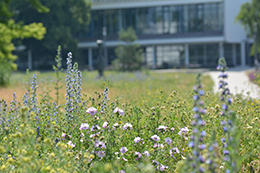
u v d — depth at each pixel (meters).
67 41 55.47
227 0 62.72
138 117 5.81
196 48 65.50
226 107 2.98
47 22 55.56
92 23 66.19
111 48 66.94
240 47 67.06
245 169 4.23
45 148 4.06
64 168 3.54
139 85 20.80
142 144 4.91
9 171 3.62
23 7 54.44
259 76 23.30
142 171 3.65
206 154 2.62
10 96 6.50
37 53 59.19
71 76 5.41
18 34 24.38
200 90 2.67
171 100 7.35
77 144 4.70
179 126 5.61
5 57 25.12
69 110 5.25
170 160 4.44
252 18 44.78
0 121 5.07
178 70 50.38
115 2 64.38
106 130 4.74
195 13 63.47
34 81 5.46
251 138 5.07
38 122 5.05
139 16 64.81
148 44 65.00
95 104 5.86
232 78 26.73
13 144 4.26
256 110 6.64
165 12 64.12
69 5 59.34
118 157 4.38
